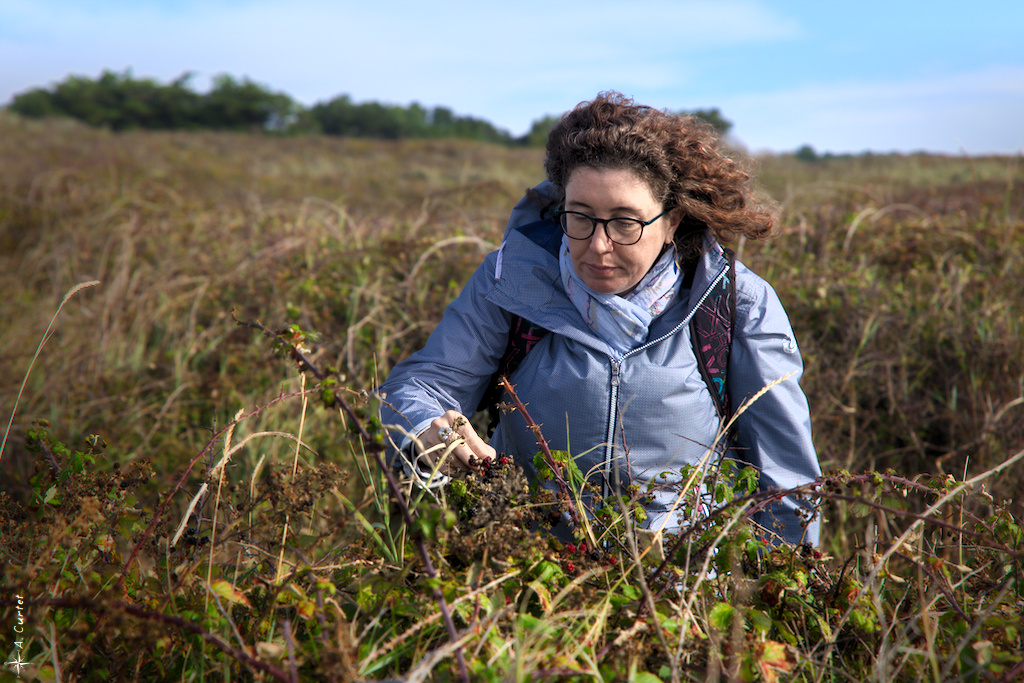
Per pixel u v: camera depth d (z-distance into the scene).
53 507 1.34
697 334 1.67
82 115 44.25
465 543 1.20
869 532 1.62
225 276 4.19
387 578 1.22
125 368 3.72
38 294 5.06
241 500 1.42
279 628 1.24
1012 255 3.88
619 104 1.55
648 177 1.51
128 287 4.40
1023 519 1.56
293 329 1.20
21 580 1.07
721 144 1.69
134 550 1.20
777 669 1.08
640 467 1.69
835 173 18.16
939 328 3.27
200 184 10.45
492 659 1.05
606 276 1.57
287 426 3.01
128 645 1.09
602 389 1.65
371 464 2.19
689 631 1.15
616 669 1.10
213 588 1.14
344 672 0.99
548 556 1.27
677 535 1.29
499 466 1.39
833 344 3.33
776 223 1.76
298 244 4.41
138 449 2.96
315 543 1.35
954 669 1.17
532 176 16.80
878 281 3.66
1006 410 2.81
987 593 1.33
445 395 1.71
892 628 1.28
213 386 3.32
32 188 6.85
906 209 5.11
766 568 1.33
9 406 3.23
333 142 26.66
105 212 6.05
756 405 1.71
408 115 54.25
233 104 46.69
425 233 4.59
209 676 1.19
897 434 2.95
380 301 3.68
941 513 1.57
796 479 1.72
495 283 1.74
